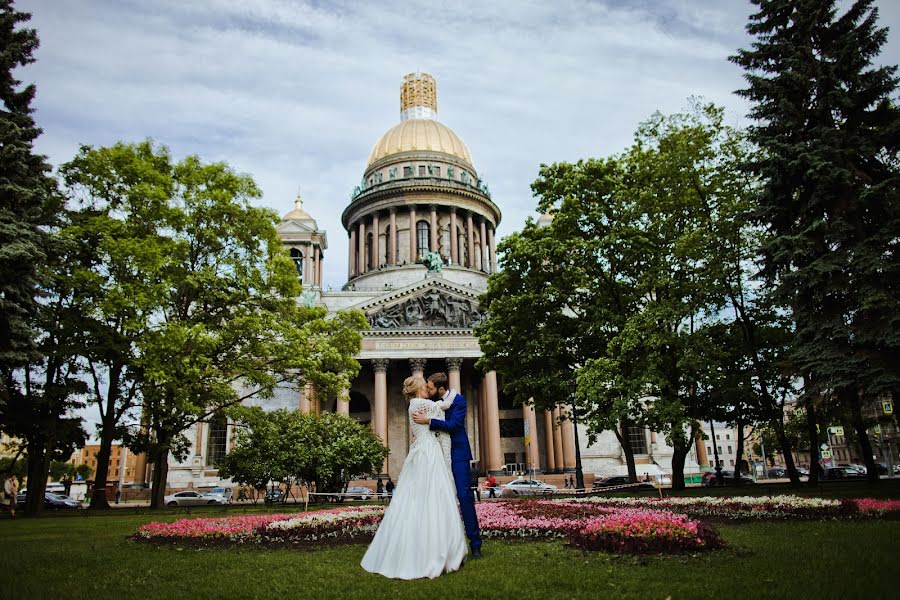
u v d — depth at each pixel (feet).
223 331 130.41
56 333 125.90
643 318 110.93
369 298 292.20
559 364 132.67
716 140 121.90
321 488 151.02
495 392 251.60
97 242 127.24
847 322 86.12
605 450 278.05
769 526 50.52
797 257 90.22
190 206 134.31
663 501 73.92
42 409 130.52
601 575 29.73
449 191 353.72
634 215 119.55
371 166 382.01
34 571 35.50
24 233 95.55
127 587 30.32
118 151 127.65
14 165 99.86
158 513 111.55
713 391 116.78
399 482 32.22
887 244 84.28
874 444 298.76
